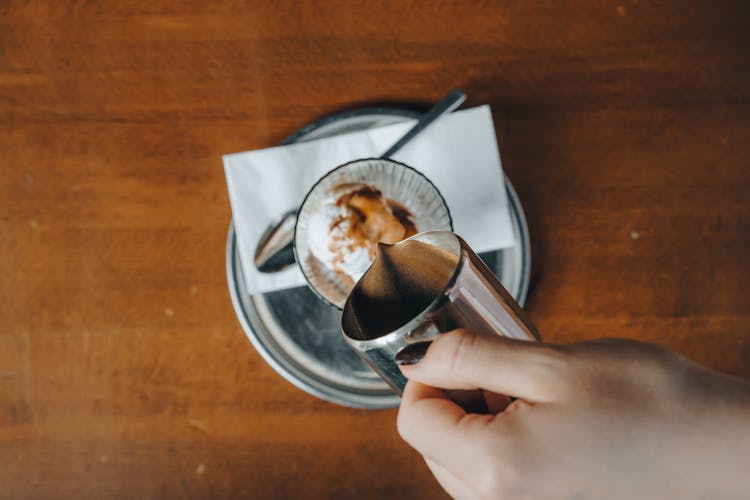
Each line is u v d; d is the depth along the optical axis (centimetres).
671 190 47
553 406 30
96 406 47
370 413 47
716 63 47
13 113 48
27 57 48
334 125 46
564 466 30
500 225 45
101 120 48
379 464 47
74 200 48
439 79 48
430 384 31
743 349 47
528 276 45
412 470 47
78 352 48
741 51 47
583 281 47
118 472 47
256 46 48
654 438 30
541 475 30
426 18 48
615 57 48
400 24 48
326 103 48
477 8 48
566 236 47
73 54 48
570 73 48
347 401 45
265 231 45
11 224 48
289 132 48
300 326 46
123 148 48
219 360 47
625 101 48
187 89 48
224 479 47
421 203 43
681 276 47
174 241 48
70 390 48
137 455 47
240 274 46
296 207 45
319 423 47
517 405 30
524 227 45
